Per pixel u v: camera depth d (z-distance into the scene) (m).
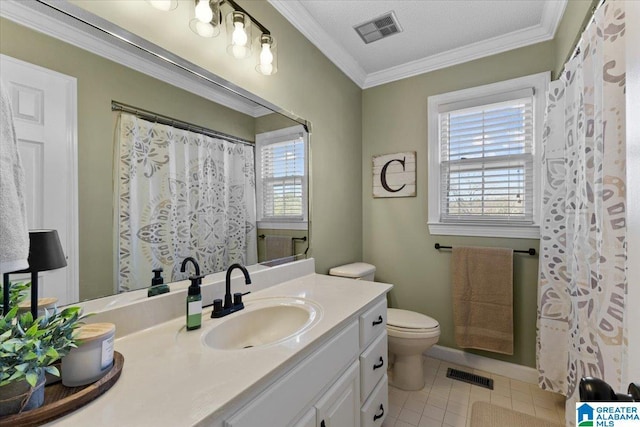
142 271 1.07
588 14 1.30
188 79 1.23
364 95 2.66
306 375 0.91
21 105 0.81
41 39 0.84
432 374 2.13
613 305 0.91
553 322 1.70
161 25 1.14
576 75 1.39
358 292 1.46
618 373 0.89
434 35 2.05
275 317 1.27
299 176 1.87
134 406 0.62
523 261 2.07
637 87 0.45
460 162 2.28
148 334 0.98
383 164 2.56
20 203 0.62
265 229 1.62
